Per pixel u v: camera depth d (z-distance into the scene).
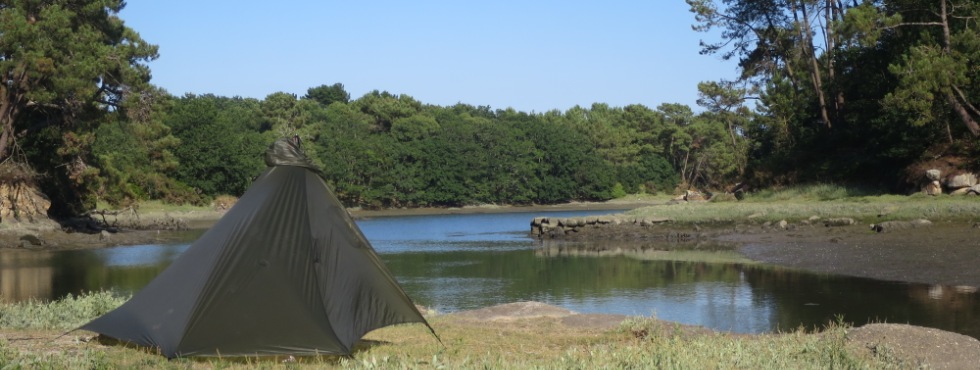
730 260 29.30
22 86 44.78
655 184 126.12
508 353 10.49
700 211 44.28
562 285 24.50
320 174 11.22
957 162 37.34
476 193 112.12
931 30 41.03
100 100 49.59
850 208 36.56
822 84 51.91
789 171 50.28
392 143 109.75
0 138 46.12
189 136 87.00
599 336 12.26
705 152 124.75
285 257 10.17
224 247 10.10
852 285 21.34
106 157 56.50
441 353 10.14
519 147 115.75
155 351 9.48
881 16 41.00
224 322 9.52
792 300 19.42
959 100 38.53
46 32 43.97
